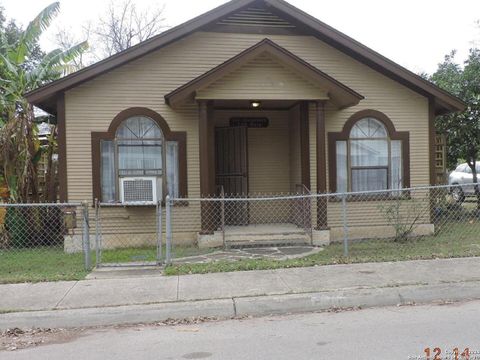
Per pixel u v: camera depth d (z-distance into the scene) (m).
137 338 5.10
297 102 11.23
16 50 13.25
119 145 10.72
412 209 11.59
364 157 11.61
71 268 8.14
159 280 7.07
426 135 11.84
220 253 9.43
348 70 11.62
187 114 10.93
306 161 11.12
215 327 5.41
